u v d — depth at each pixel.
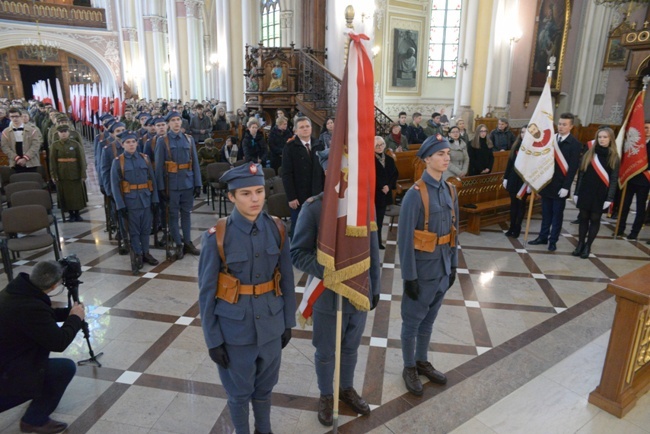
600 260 5.70
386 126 10.26
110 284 4.80
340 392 2.91
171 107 13.80
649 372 3.13
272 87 10.12
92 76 27.14
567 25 14.55
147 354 3.52
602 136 5.37
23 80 27.09
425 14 17.53
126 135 4.91
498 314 4.25
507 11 12.65
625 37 12.35
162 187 5.27
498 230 6.97
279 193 5.82
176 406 2.94
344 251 2.33
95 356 3.43
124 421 2.79
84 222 7.08
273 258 2.28
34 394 2.57
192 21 20.02
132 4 25.30
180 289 4.70
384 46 16.70
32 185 6.00
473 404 2.99
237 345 2.22
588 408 2.96
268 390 2.47
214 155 8.52
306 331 3.92
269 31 16.06
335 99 9.83
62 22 24.81
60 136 6.72
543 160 5.69
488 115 13.11
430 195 2.84
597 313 4.28
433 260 2.87
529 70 14.11
